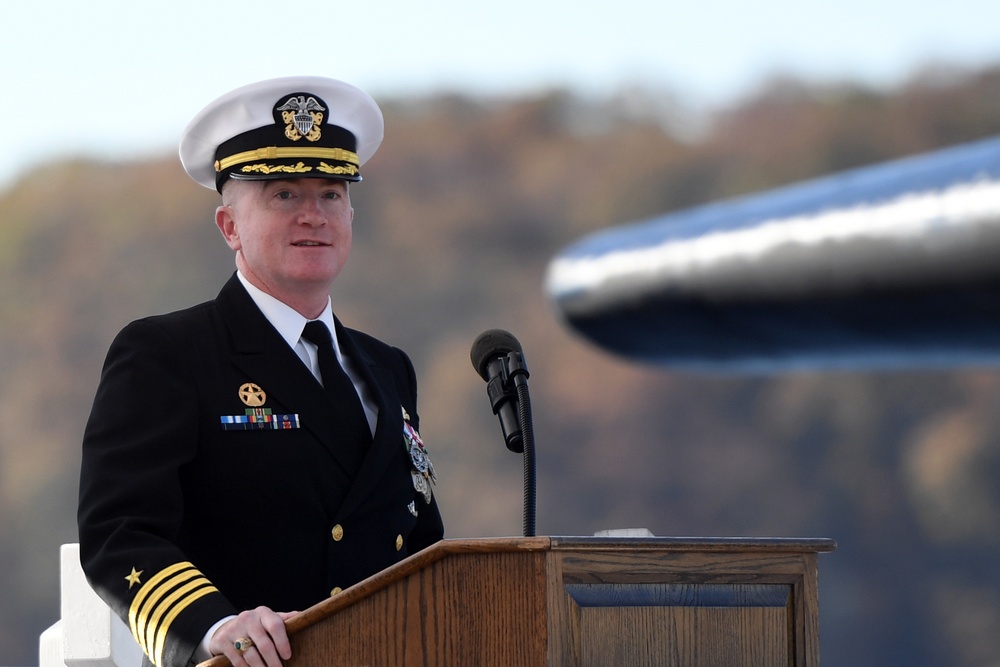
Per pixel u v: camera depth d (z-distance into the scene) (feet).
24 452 511.81
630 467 484.74
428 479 24.89
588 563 16.90
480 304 540.11
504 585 16.74
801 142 525.34
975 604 453.17
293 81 23.71
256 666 17.69
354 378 24.45
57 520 498.28
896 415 469.98
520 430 22.00
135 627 19.61
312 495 22.40
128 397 21.93
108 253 536.83
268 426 22.52
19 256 539.29
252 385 22.77
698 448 483.10
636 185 542.98
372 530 23.03
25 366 525.34
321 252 23.41
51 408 519.60
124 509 20.94
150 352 22.36
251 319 23.29
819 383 474.49
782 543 18.19
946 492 458.50
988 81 508.53
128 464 21.33
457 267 543.80
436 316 539.70
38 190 548.31
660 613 17.30
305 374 23.00
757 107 539.70
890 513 466.29
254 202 23.53
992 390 462.60
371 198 554.46
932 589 458.91
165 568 19.81
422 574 17.03
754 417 483.10
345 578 22.41
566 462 490.49
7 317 530.68
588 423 493.36
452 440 499.92
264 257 23.36
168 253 535.60
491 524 480.23
